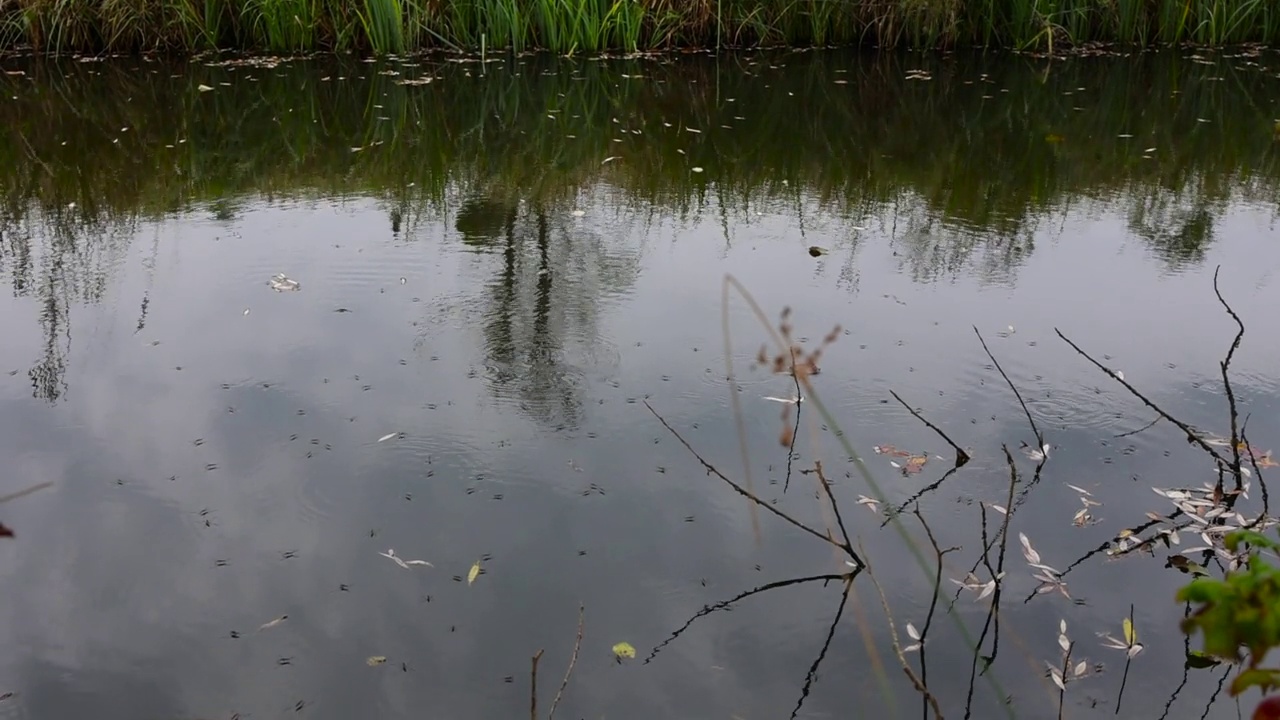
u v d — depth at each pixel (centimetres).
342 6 1062
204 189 703
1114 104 948
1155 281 555
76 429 409
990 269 572
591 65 1052
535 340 481
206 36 1052
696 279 556
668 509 366
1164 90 992
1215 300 530
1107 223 651
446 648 305
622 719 280
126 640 307
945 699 288
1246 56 1116
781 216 662
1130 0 1128
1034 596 326
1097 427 414
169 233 617
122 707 283
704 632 312
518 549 345
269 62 1027
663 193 710
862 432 411
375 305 518
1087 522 358
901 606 322
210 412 422
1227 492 371
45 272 556
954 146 827
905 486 379
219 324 496
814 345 479
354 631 311
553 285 545
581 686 291
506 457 393
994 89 991
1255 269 573
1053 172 762
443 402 429
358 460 391
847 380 448
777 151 812
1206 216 664
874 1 1124
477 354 468
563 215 661
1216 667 299
